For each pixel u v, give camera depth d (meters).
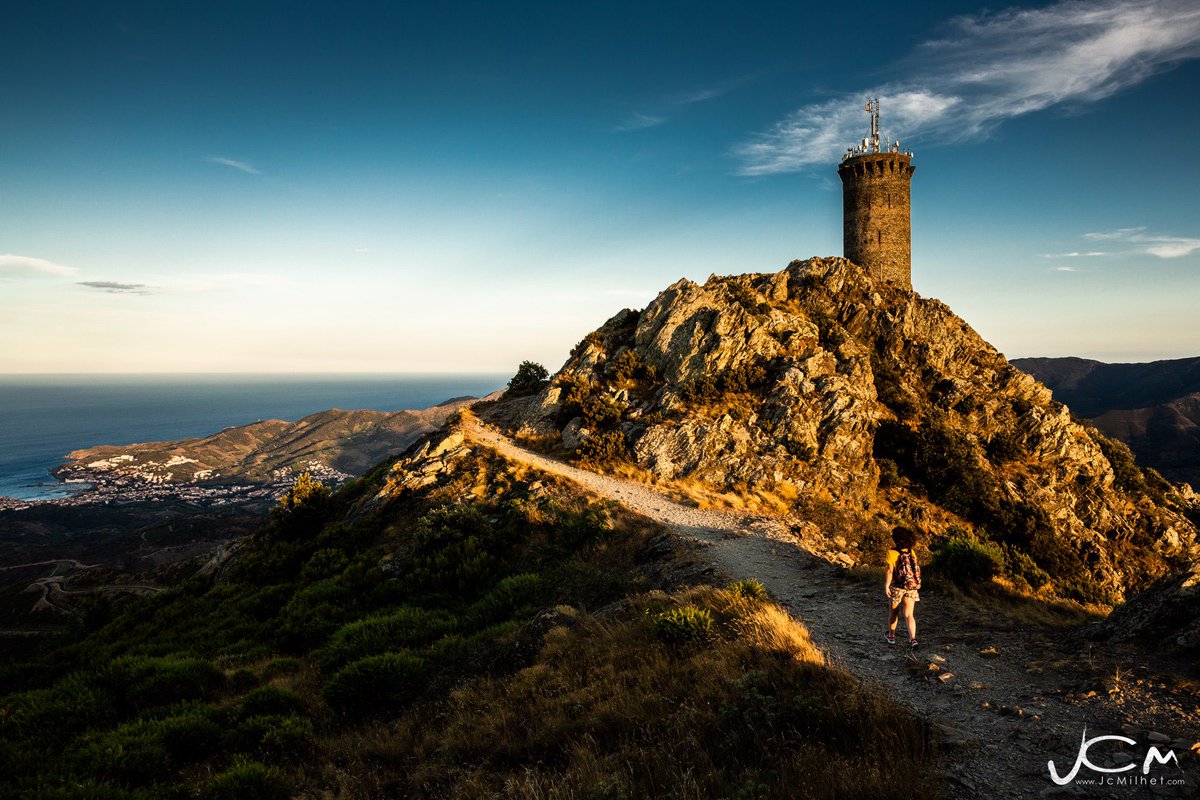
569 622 13.84
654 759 7.21
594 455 36.78
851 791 5.81
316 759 10.41
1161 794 5.50
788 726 7.32
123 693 14.06
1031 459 44.84
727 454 34.50
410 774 9.18
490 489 31.17
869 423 37.50
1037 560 33.31
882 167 59.28
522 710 10.03
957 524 33.53
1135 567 38.47
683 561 19.12
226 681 15.41
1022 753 6.53
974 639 10.67
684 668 9.70
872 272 60.28
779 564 19.23
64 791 8.94
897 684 8.97
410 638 16.55
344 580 24.05
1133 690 7.53
